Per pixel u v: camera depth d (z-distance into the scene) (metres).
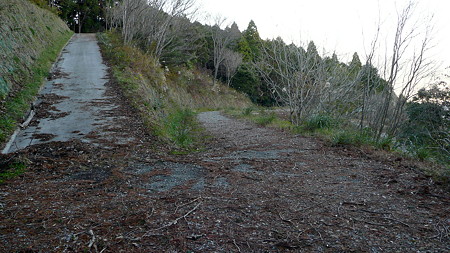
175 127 10.56
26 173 4.58
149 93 12.77
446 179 4.22
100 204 3.39
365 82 9.76
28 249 2.36
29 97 9.43
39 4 26.30
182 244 2.48
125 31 22.97
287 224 2.91
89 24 50.03
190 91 30.17
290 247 2.46
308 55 11.64
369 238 2.63
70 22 47.03
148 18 24.98
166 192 3.86
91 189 3.95
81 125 7.74
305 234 2.70
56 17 31.06
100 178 4.45
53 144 6.03
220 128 11.80
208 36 40.84
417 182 4.27
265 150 6.83
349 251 2.40
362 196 3.74
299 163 5.55
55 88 11.50
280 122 12.98
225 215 3.11
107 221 2.92
